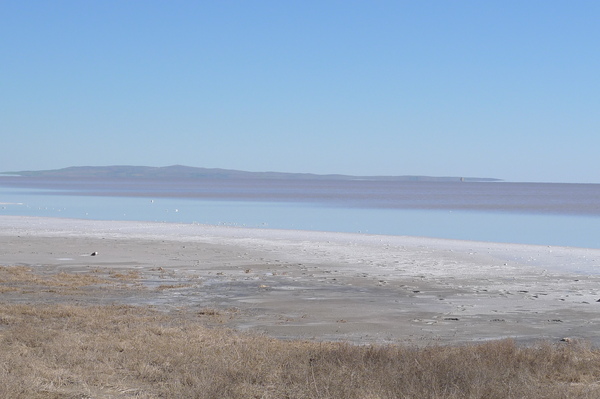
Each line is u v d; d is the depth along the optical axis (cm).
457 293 1934
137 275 2208
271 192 14850
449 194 15412
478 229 4891
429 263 2636
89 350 1091
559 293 1950
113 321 1410
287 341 1258
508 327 1458
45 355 1046
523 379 951
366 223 5366
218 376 945
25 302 1636
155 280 2120
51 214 5828
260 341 1202
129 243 3228
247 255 2822
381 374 952
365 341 1295
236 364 1011
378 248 3159
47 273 2223
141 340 1188
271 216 6094
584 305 1747
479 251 3094
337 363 1031
